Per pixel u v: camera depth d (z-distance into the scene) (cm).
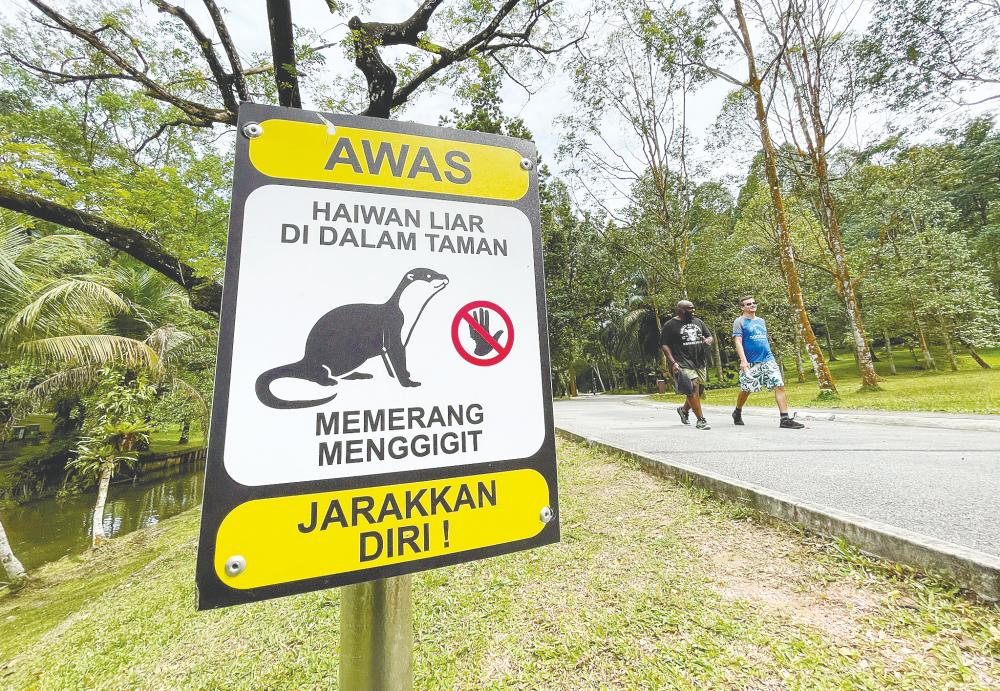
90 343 777
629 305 2695
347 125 97
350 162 96
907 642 162
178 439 2253
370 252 94
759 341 602
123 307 864
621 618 208
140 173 579
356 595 93
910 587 185
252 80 694
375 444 89
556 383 3638
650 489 366
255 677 230
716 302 2042
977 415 577
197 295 681
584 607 223
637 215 1925
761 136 1089
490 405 100
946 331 1934
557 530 101
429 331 97
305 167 92
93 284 795
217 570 75
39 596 615
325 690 209
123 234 641
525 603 238
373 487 88
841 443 451
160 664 272
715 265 1788
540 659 193
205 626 309
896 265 1723
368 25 623
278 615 296
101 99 697
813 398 1139
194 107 646
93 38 574
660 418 845
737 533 265
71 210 616
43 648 371
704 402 1276
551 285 2495
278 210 89
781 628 181
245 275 84
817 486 289
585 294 2538
